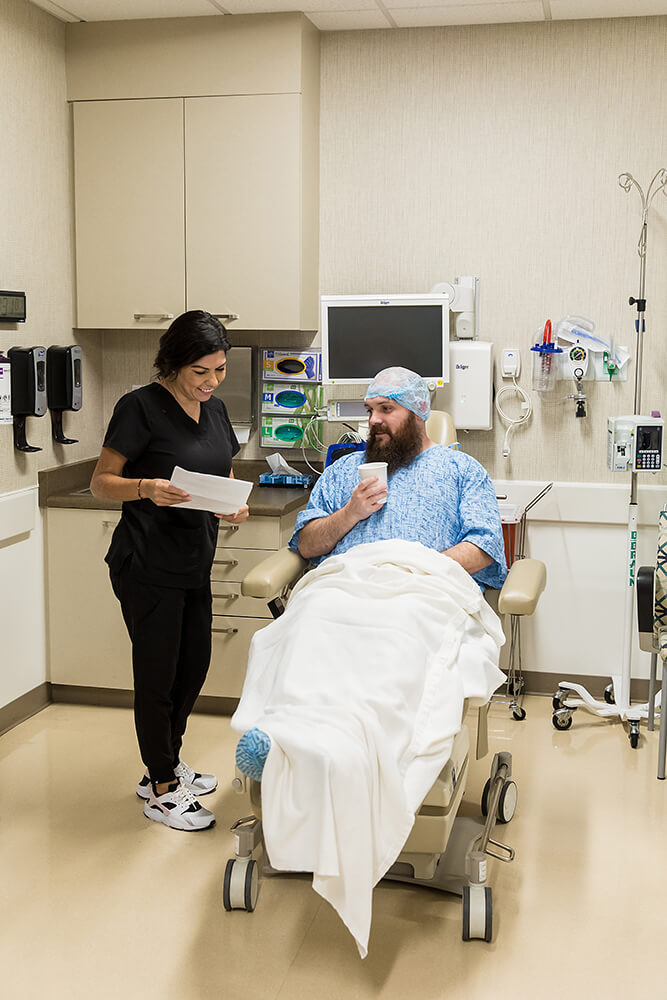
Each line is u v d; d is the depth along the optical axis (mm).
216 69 3670
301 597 2486
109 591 3697
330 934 2332
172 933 2322
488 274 3859
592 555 3877
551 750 3418
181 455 2750
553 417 3867
